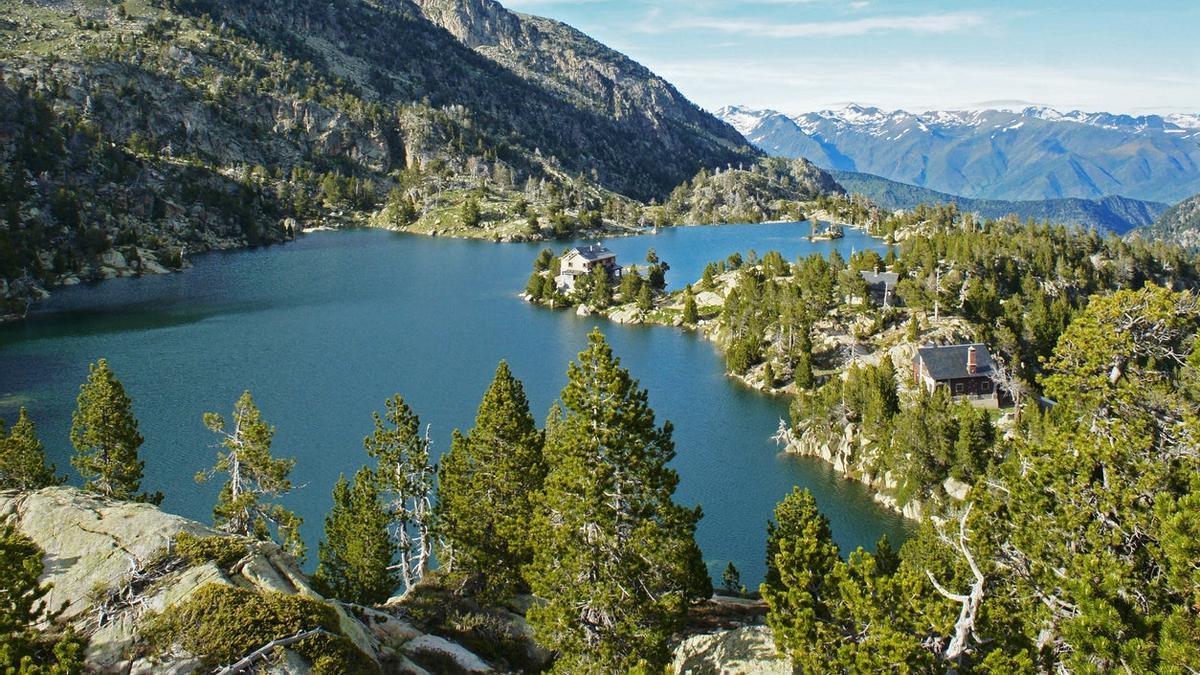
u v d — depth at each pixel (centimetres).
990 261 17688
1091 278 18575
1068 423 3019
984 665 2552
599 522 3575
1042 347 12769
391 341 14788
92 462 5497
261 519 5553
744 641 3591
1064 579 2700
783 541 3497
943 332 12631
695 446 9819
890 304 14800
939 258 18800
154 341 14262
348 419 10069
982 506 3250
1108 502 2691
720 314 16588
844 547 7200
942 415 7931
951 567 3691
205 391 11175
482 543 4778
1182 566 2262
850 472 8881
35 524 3331
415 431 5488
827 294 14575
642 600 3634
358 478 5319
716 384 12531
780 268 18212
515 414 4744
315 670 2656
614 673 3484
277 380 11894
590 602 3562
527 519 4462
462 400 11062
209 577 2973
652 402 11619
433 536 5594
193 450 8756
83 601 2909
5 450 5009
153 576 3005
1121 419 2958
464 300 19188
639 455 3609
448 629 4228
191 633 2670
